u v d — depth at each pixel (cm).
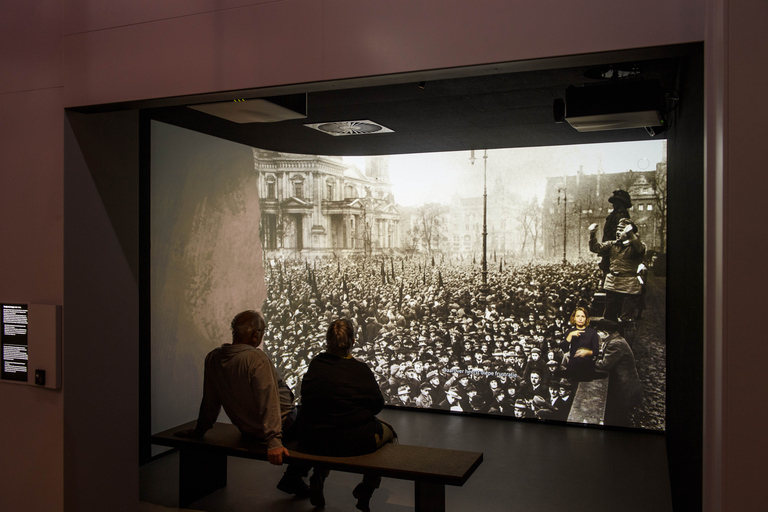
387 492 433
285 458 338
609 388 617
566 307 636
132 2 303
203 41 288
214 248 593
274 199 717
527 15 228
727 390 172
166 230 523
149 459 497
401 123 524
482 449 547
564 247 638
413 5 247
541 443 565
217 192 599
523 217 655
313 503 399
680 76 358
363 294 720
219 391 369
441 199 690
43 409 323
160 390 516
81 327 327
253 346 371
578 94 374
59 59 320
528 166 653
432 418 662
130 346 361
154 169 508
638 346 607
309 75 266
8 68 332
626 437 587
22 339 326
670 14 208
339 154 694
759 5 169
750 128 170
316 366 354
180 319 541
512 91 423
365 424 346
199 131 556
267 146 634
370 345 718
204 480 421
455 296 684
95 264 337
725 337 173
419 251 700
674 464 398
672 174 460
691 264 270
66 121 319
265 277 700
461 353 680
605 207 621
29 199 326
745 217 171
